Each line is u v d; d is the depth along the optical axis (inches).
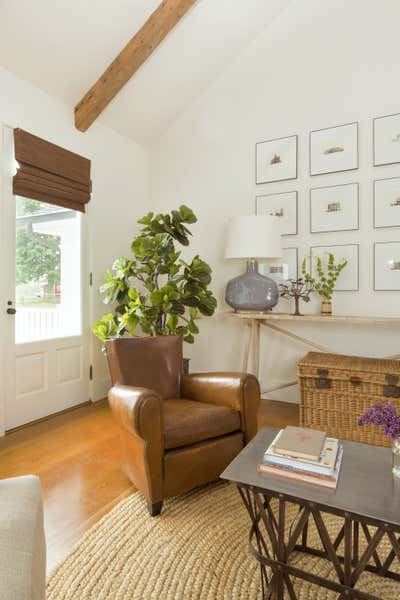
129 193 157.2
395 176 121.6
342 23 129.0
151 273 129.7
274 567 46.5
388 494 44.5
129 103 141.9
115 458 92.5
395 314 122.3
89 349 139.6
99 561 57.5
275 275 140.6
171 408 79.4
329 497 43.9
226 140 150.3
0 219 107.0
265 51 141.3
